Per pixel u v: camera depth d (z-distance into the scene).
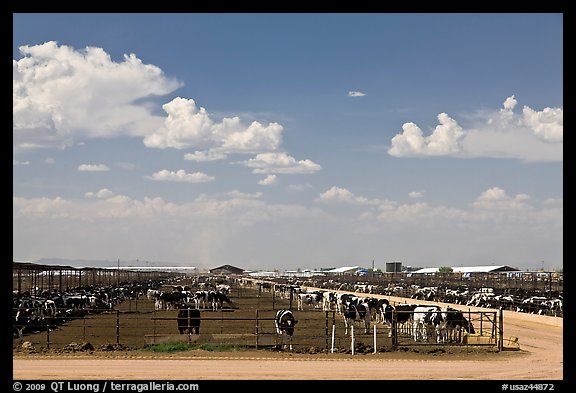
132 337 33.94
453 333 35.72
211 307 58.78
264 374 22.98
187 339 31.08
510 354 29.64
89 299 55.38
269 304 65.19
